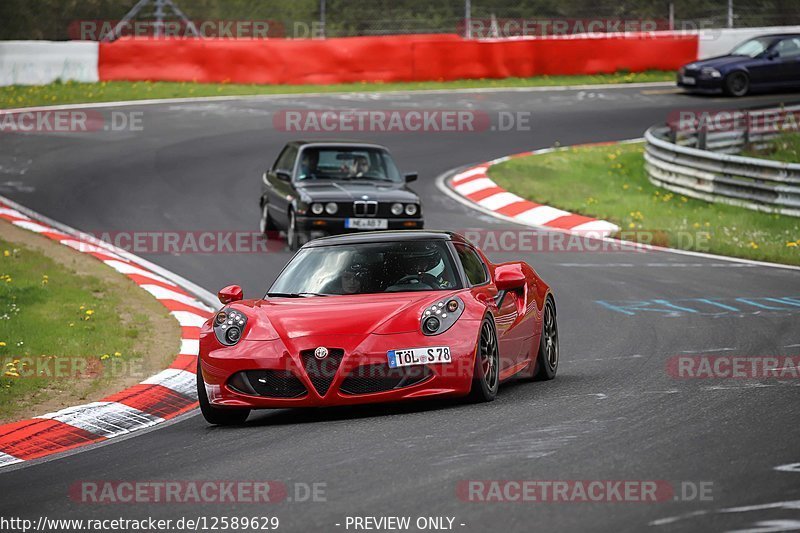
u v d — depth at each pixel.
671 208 65.75
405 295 26.20
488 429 21.92
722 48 113.56
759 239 55.84
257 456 21.23
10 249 50.47
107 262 50.25
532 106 96.62
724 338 33.97
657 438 20.45
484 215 62.81
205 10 115.00
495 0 121.62
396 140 82.69
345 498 17.38
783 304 40.03
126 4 118.88
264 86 102.62
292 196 52.69
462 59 107.81
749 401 23.88
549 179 72.12
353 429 22.97
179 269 50.25
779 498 16.12
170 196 65.50
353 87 103.31
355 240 28.88
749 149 79.75
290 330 24.80
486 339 25.58
